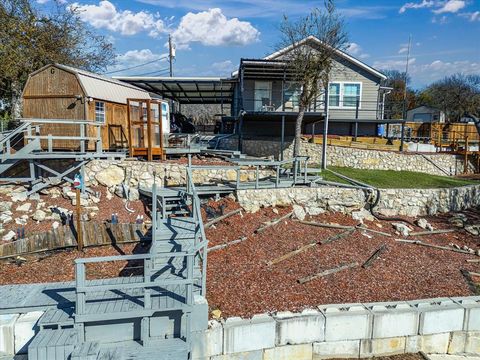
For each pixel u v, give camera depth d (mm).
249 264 8648
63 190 10828
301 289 7805
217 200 11375
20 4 19422
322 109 23188
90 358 5215
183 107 53500
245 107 23047
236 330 6195
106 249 8906
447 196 14305
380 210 12984
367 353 6832
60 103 12273
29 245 8555
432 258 10172
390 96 56750
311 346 6598
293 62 17422
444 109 48438
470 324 7164
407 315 6895
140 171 11789
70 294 6465
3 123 17281
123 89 14562
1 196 10422
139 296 6184
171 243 8273
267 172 14008
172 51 36875
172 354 5520
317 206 12133
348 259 9438
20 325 5762
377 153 19234
